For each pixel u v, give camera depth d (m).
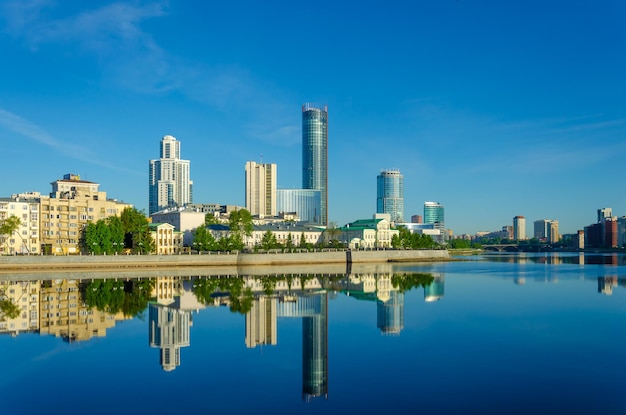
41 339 74.75
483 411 44.91
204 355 65.06
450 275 197.00
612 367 57.59
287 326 84.19
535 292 130.38
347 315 94.56
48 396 49.94
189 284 162.88
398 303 110.44
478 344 68.81
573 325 82.25
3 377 55.91
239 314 97.25
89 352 67.00
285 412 45.19
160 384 53.38
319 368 58.00
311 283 166.25
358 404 46.81
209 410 46.09
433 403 46.81
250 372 57.34
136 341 73.19
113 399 49.06
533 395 48.72
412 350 65.81
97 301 117.25
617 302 109.56
